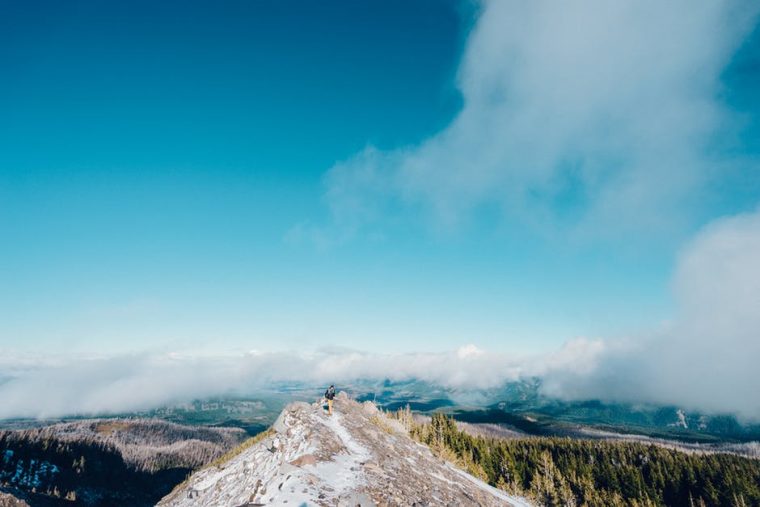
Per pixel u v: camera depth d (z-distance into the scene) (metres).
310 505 21.67
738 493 130.62
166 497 69.75
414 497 30.16
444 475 49.31
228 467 57.38
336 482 27.55
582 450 171.25
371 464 35.12
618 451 170.38
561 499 117.12
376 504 24.98
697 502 134.75
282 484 25.67
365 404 79.75
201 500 47.97
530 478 125.94
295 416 45.28
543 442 189.00
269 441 46.06
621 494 133.50
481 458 108.06
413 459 49.22
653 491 134.38
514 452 146.12
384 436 54.81
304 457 30.69
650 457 165.38
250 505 22.73
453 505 33.19
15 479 199.50
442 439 95.00
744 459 161.50
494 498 49.81
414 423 97.62
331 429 44.38
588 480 131.38
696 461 154.50
